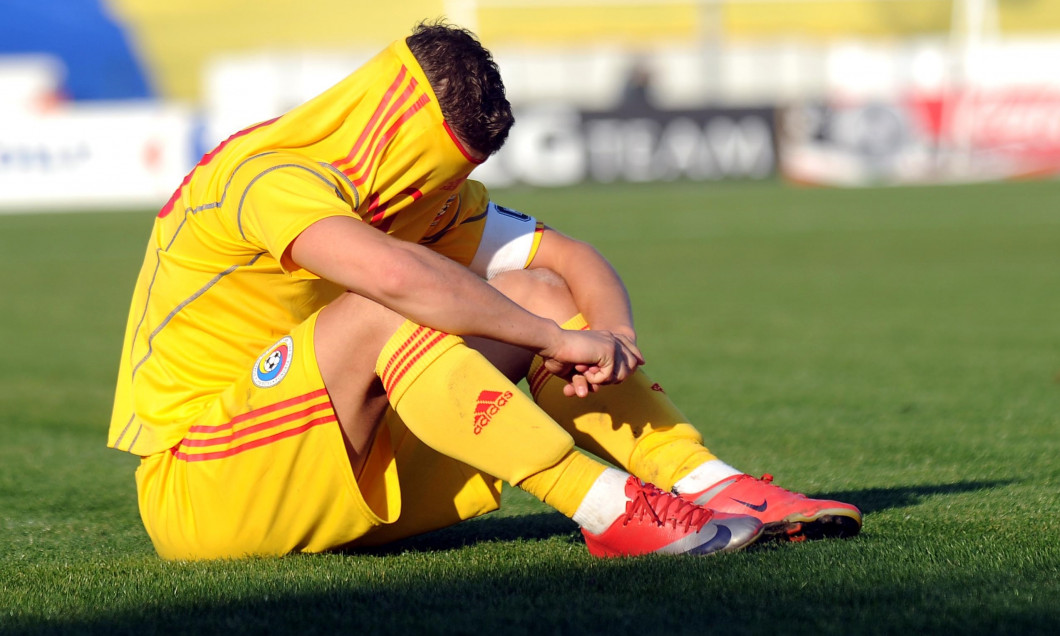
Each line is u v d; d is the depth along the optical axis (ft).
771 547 24.98
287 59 244.42
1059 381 57.62
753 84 281.95
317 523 24.89
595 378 24.11
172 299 25.85
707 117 218.59
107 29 367.25
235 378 25.93
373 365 23.67
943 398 53.78
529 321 23.34
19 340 84.33
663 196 202.90
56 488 39.42
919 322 82.07
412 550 27.45
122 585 23.79
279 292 25.27
